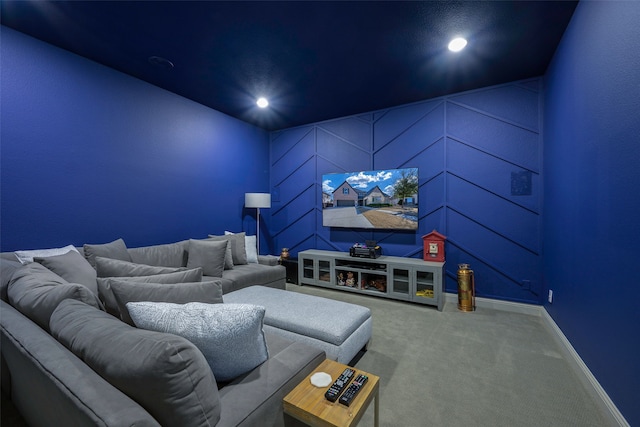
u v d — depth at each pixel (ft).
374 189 12.83
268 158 16.40
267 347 4.33
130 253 9.12
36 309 3.92
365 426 4.67
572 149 6.89
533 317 9.50
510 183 10.29
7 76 7.39
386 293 11.34
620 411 4.60
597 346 5.44
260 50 8.52
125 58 8.91
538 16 6.93
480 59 8.87
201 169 12.55
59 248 8.05
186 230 11.94
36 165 7.88
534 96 9.87
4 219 7.38
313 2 6.57
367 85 10.67
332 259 12.60
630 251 4.41
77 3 6.56
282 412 3.57
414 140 12.17
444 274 11.10
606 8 5.21
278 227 16.35
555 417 4.91
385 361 6.70
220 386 3.65
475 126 10.87
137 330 2.95
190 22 7.27
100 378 2.61
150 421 2.25
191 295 4.20
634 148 4.33
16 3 6.53
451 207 11.35
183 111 11.76
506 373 6.20
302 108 12.96
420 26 7.39
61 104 8.32
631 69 4.42
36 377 3.02
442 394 5.50
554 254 8.40
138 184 10.23
